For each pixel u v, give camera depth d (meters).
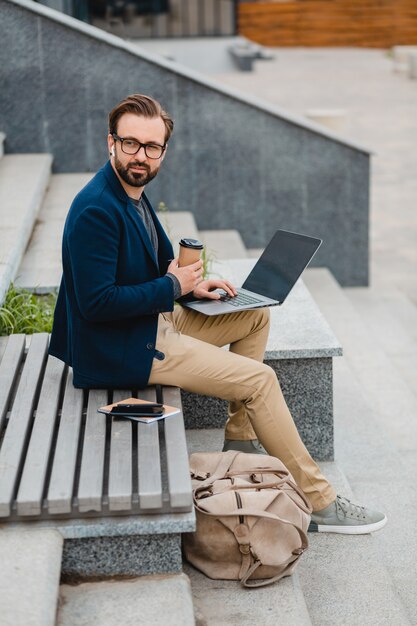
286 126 7.54
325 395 4.17
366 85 21.41
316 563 3.42
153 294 3.16
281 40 31.27
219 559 3.07
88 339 3.28
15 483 2.82
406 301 7.54
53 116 7.36
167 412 3.20
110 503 2.73
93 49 7.24
